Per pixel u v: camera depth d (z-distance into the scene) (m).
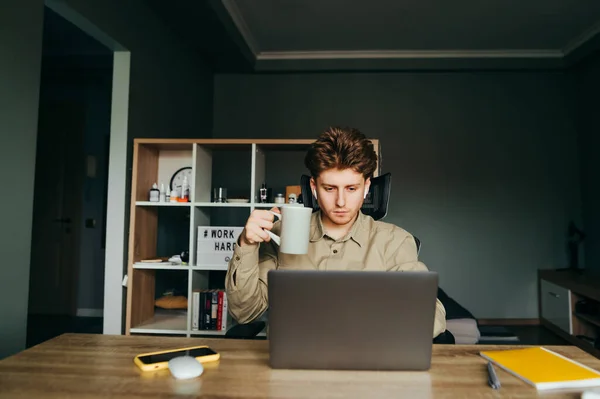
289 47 4.02
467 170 4.12
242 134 4.28
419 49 4.01
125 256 2.49
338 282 0.79
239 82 4.32
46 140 4.13
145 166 2.58
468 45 3.91
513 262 4.05
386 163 4.16
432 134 4.16
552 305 3.72
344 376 0.78
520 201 4.09
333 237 1.25
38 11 1.83
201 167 2.59
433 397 0.70
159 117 3.05
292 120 4.25
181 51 3.50
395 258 1.23
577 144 4.11
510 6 3.18
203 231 2.46
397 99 4.20
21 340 1.73
